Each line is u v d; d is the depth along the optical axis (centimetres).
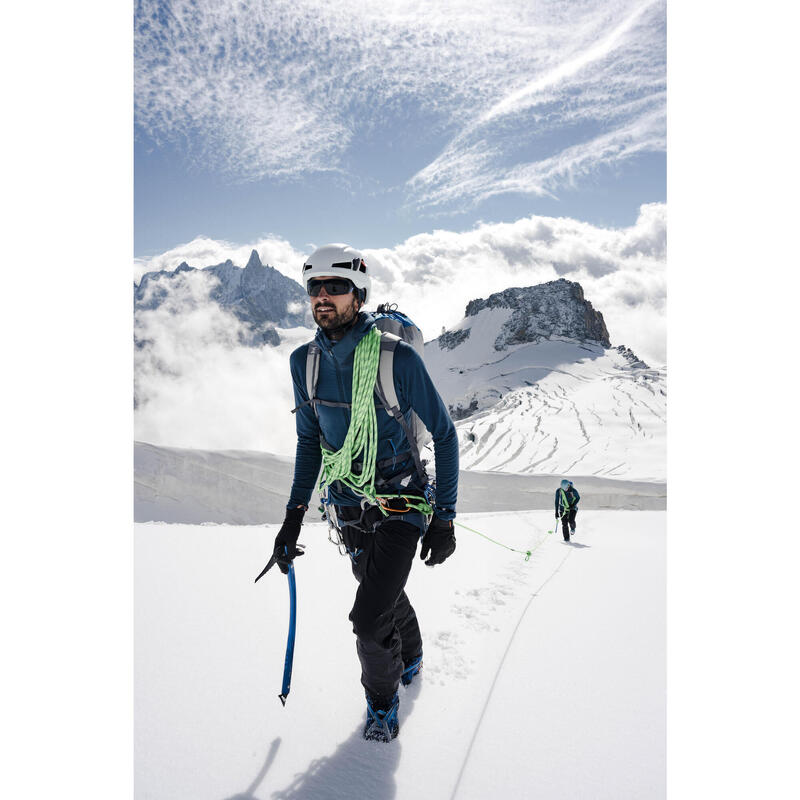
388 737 243
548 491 2528
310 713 262
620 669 308
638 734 247
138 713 255
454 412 12456
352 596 424
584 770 224
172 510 1200
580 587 485
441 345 17650
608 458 5756
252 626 356
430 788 215
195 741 238
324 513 282
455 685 292
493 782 218
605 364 14250
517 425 7119
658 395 8144
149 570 470
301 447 287
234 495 1262
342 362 255
